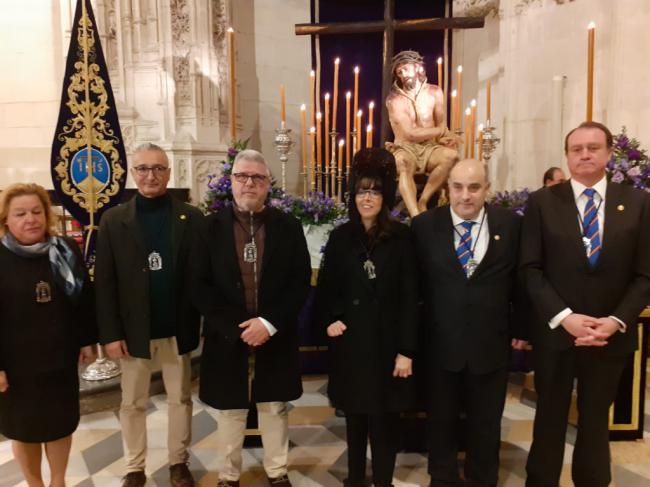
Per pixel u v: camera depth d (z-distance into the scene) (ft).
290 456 9.28
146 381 8.11
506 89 18.20
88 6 10.70
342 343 7.42
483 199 7.25
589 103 10.36
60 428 7.12
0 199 6.90
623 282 6.89
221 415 7.80
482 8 19.24
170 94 17.85
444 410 7.59
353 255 7.37
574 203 7.09
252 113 20.63
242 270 7.48
